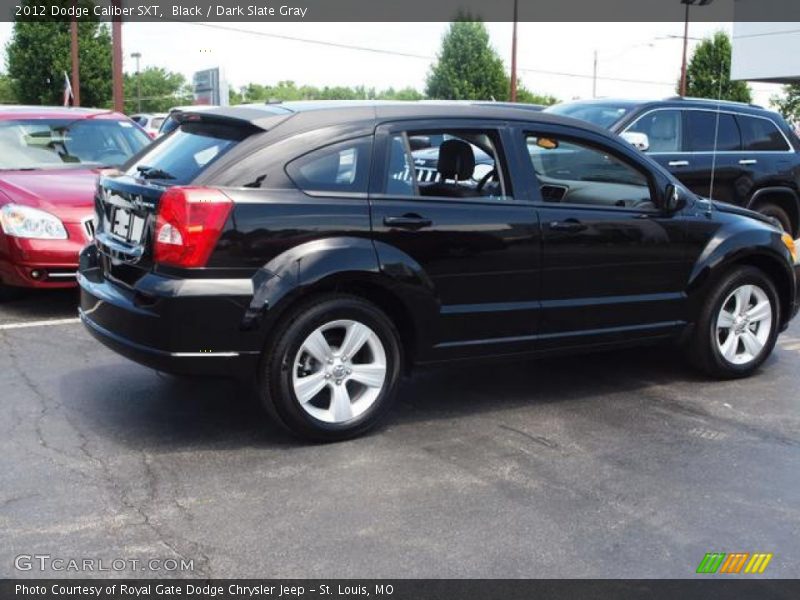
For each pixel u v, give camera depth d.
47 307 7.70
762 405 5.50
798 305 6.32
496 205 4.93
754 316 6.03
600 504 3.99
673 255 5.59
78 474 4.18
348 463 4.39
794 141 10.62
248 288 4.26
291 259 4.34
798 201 10.58
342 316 4.53
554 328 5.20
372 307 4.60
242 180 4.33
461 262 4.80
